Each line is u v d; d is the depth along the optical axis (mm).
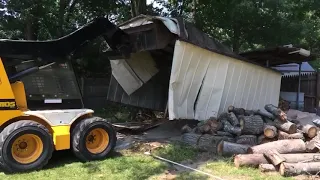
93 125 5734
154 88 9836
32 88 5547
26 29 11930
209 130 7211
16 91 5312
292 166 5023
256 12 11383
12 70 5445
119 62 9547
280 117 7172
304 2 12000
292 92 13867
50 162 5625
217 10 12898
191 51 7570
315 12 14211
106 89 13891
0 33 11797
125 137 7863
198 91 8062
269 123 7273
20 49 5512
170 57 9680
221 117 7621
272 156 5270
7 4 10906
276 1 11055
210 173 5172
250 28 12602
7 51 5387
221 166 5516
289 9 11570
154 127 9164
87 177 4898
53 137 5406
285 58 11703
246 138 6715
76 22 15320
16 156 5039
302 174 5027
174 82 7449
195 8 13633
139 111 10984
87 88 13477
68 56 6023
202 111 8203
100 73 14516
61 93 5832
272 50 10562
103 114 12188
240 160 5441
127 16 14320
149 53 9516
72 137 5672
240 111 7906
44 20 11891
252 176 5004
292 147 5844
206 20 13492
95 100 13617
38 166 5137
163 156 6117
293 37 12531
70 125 5613
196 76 7902
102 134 5938
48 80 5734
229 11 11828
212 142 6664
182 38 7309
